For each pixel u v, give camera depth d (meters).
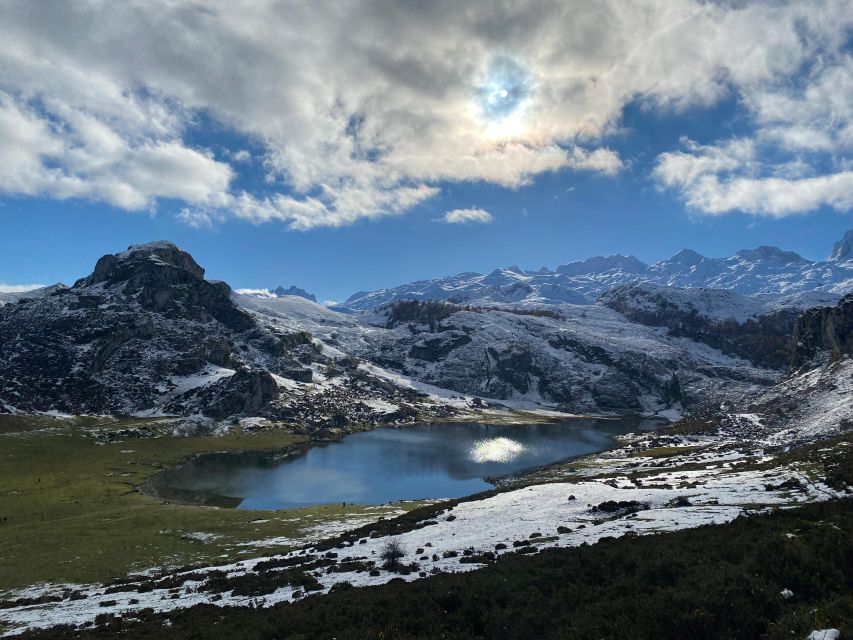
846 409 154.12
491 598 24.77
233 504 131.75
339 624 25.34
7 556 75.94
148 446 192.62
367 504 127.25
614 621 17.88
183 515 104.12
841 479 49.00
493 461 194.25
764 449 121.12
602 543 34.72
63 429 197.50
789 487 52.12
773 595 17.77
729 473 76.69
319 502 135.38
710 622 16.25
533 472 171.88
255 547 78.81
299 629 25.66
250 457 195.12
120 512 108.06
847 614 14.80
